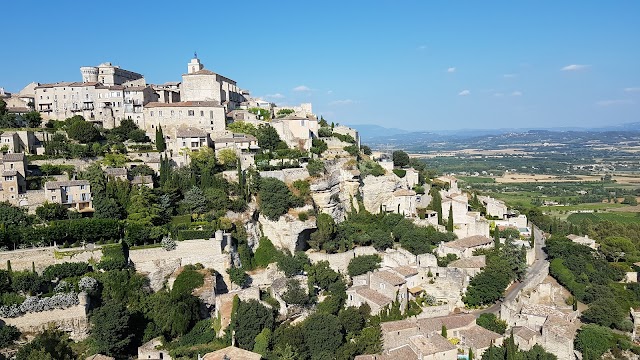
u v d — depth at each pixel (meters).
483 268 141.62
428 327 116.56
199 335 110.12
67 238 118.56
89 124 166.00
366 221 167.62
